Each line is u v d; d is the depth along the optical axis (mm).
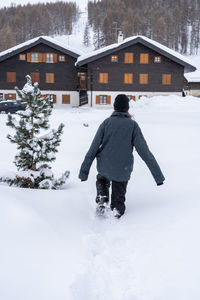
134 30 115312
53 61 35750
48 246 2020
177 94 33312
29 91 3824
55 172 5129
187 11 120938
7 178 3945
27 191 3064
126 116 2992
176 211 2760
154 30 108875
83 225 2656
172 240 2186
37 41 34531
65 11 151625
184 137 8633
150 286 1707
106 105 33531
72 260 1966
